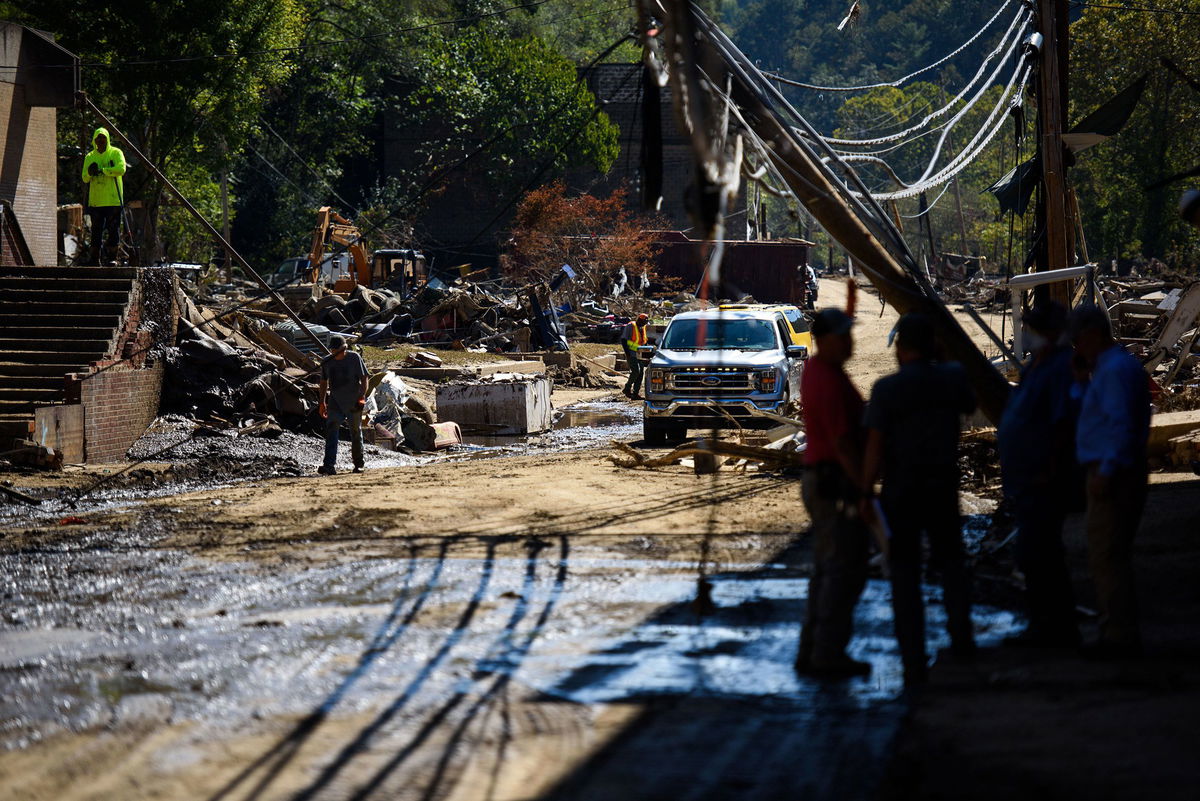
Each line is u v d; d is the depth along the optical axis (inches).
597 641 784.3
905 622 658.8
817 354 682.2
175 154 5255.9
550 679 696.4
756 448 1605.6
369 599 921.5
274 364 2316.7
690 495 1416.1
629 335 3294.8
